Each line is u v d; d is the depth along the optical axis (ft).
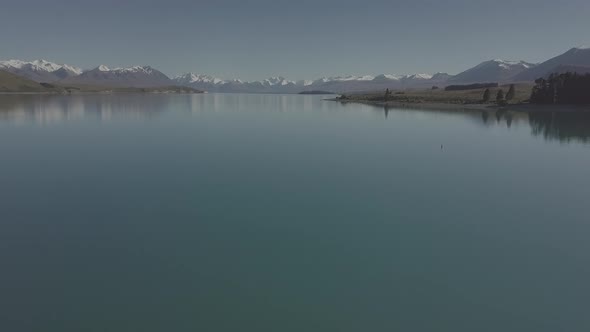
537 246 77.36
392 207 99.81
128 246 75.97
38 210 95.66
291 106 615.16
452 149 186.60
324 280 63.87
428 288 61.87
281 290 61.05
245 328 52.42
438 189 116.26
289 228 85.05
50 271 66.33
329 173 135.44
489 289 61.77
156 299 58.65
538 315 55.62
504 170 142.10
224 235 81.35
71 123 295.69
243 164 149.38
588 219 91.97
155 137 223.30
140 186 117.19
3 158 158.61
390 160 158.92
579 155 171.73
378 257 71.92
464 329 52.54
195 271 66.59
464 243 78.28
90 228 84.64
